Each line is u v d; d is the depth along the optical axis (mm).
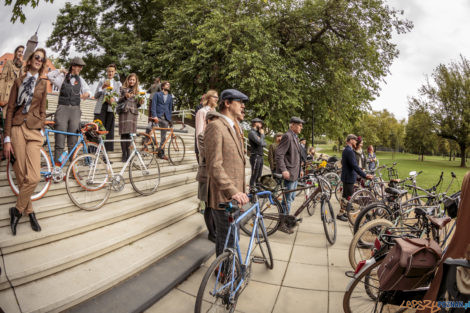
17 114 2902
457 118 31484
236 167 2637
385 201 4473
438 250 2039
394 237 2463
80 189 3977
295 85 14023
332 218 4445
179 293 2916
